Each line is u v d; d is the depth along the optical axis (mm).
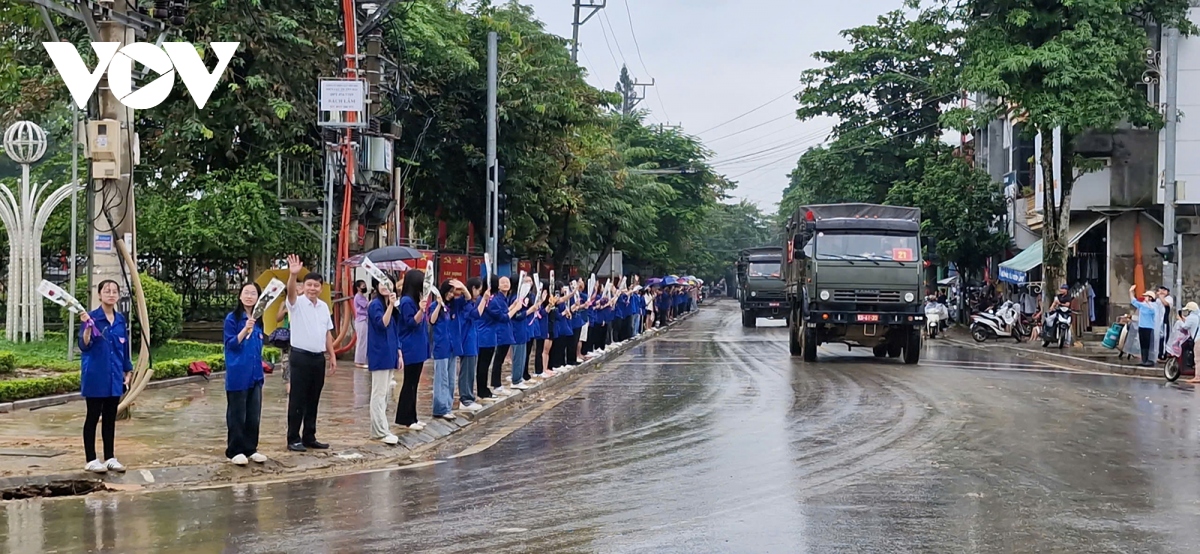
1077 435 12477
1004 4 28344
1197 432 12812
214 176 23469
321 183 23219
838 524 7801
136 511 8344
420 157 28609
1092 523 7875
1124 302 31812
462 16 30547
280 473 10250
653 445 11906
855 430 12875
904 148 47438
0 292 24516
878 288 23516
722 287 136000
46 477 9359
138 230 22359
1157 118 27547
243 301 10328
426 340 13055
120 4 12594
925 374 20922
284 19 22984
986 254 40719
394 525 7801
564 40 34156
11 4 14672
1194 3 28250
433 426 13312
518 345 17953
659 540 7309
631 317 32312
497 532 7562
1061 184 29484
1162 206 31125
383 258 18062
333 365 11555
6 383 13844
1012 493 9008
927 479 9648
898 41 47875
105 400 9641
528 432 13289
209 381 17562
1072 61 27234
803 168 49250
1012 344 33250
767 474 9953
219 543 7230
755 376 20672
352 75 19859
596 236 43438
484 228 31516
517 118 29375
